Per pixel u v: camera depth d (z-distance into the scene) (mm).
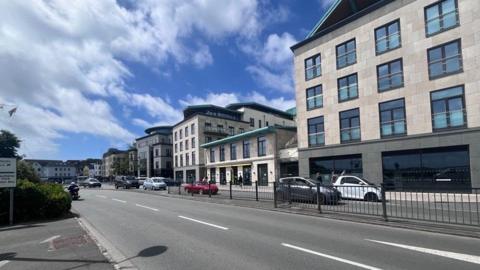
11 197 13758
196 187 30609
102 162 136625
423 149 24578
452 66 23422
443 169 23453
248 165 44844
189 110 70750
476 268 6453
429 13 24844
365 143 28047
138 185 49906
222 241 9367
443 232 9859
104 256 8047
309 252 7887
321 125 32281
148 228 12000
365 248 8148
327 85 31734
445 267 6523
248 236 9977
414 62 25328
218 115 71188
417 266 6617
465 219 11586
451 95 23328
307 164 33219
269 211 16062
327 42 31953
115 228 12258
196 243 9203
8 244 9719
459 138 22609
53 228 12406
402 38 26109
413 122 25141
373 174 27328
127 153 104688
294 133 42469
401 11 26281
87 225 13156
